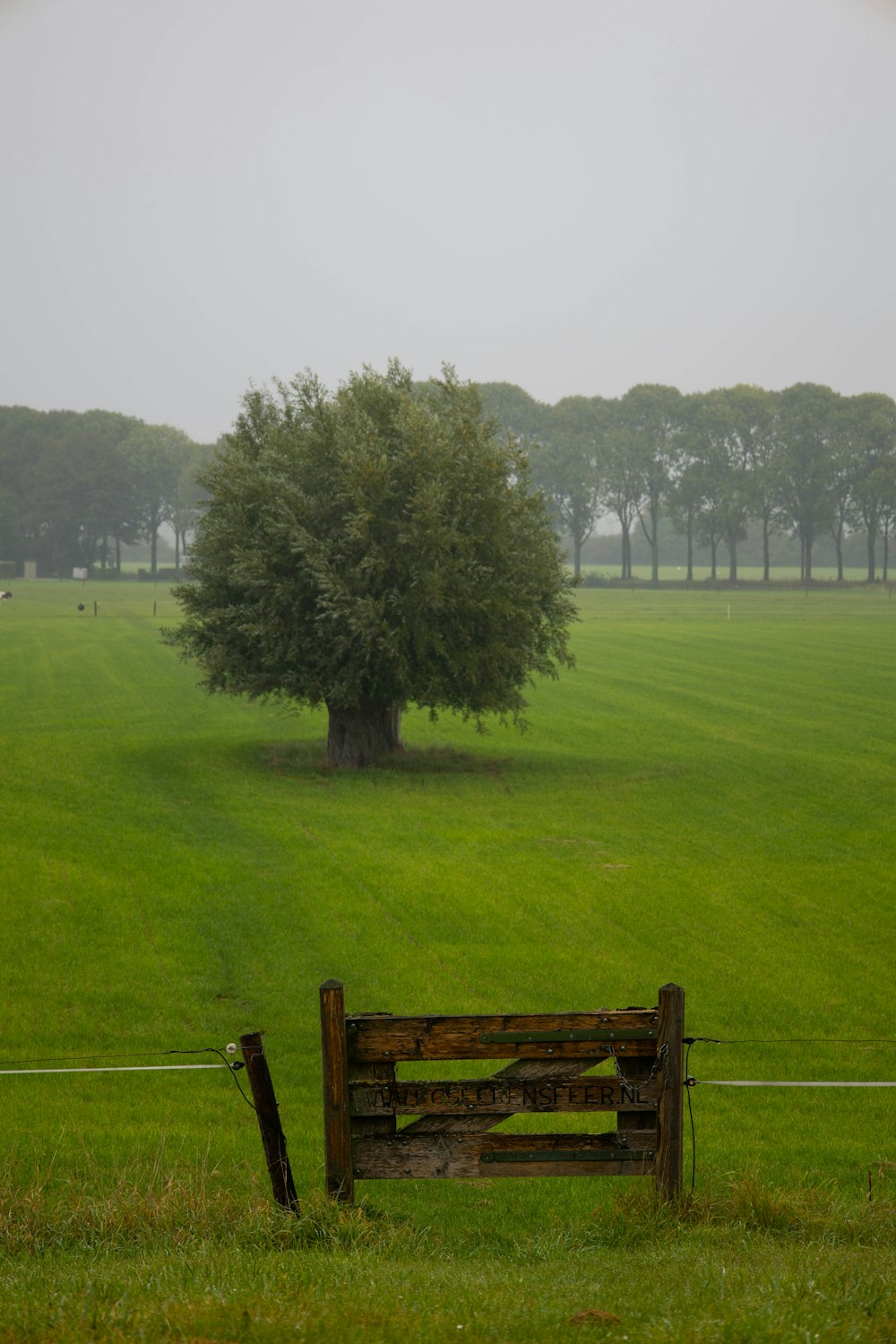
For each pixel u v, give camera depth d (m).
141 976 18.89
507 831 30.12
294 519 35.38
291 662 36.59
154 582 186.75
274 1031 16.58
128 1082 14.60
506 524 36.62
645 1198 9.12
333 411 37.56
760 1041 16.33
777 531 186.50
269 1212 8.80
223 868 25.80
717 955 20.44
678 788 36.06
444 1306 6.59
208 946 20.47
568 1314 6.40
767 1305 6.33
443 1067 15.23
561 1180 11.67
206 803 33.03
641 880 25.50
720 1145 12.50
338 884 24.70
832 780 37.22
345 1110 8.77
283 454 37.44
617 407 181.50
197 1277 7.22
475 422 37.78
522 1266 8.10
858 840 29.50
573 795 35.12
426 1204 10.73
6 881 24.34
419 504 35.12
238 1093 14.22
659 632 92.88
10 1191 9.58
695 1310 6.41
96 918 21.97
